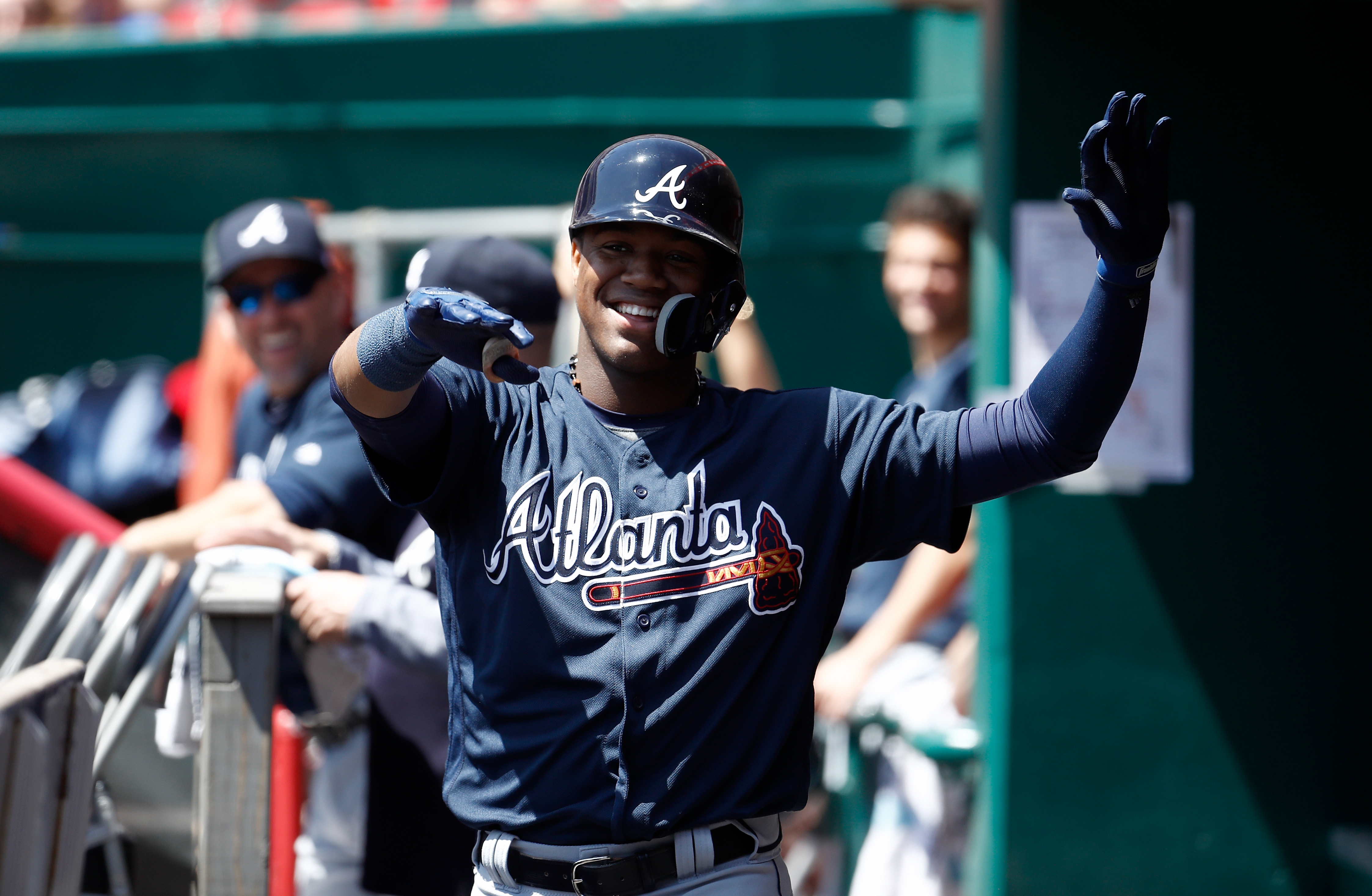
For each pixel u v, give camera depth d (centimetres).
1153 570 1298
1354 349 1305
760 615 684
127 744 1104
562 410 723
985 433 713
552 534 689
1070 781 1295
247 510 1034
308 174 2305
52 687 730
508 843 687
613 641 675
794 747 704
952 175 2150
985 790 1312
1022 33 1271
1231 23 1284
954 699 1434
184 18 2600
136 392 2188
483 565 701
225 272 1154
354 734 1122
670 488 693
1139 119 650
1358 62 1296
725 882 679
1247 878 1304
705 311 684
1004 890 1291
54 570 988
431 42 2261
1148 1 1276
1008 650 1295
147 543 1056
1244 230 1298
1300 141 1296
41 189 2380
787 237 2220
